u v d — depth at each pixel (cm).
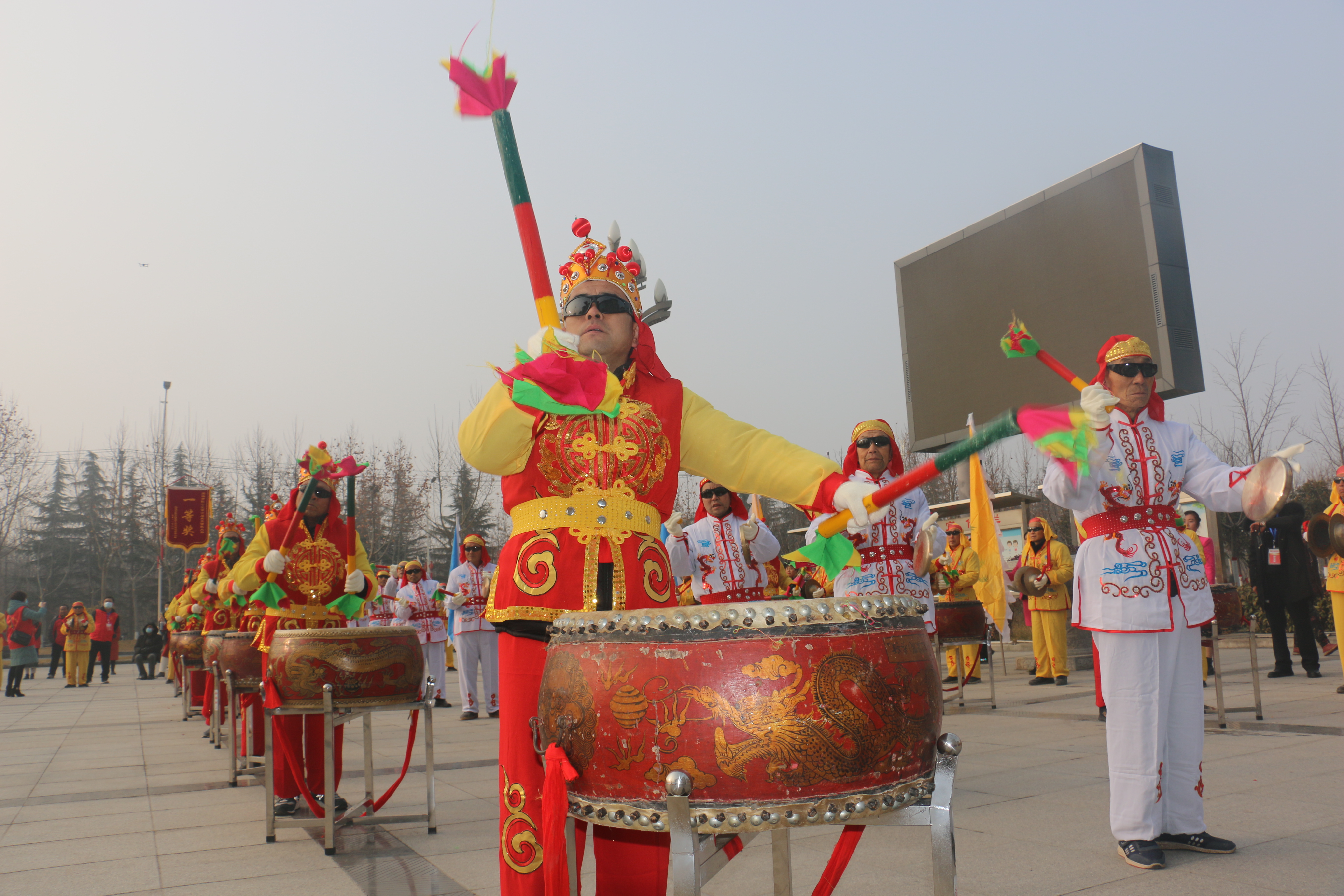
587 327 213
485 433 203
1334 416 2083
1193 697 340
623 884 197
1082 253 1330
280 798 472
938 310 1573
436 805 484
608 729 148
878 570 505
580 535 202
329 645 398
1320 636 1211
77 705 1377
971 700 903
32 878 357
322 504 489
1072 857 333
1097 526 352
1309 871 303
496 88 204
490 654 1012
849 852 185
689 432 221
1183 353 1206
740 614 144
